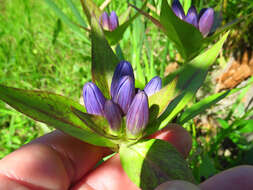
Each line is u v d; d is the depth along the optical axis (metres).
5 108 0.21
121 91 0.11
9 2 0.35
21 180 0.10
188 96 0.11
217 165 0.18
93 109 0.11
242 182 0.12
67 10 0.31
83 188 0.12
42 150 0.11
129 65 0.11
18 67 0.25
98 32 0.12
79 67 0.26
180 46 0.16
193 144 0.19
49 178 0.10
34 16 0.34
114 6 0.24
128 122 0.10
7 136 0.21
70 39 0.30
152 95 0.11
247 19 0.22
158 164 0.10
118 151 0.11
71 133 0.10
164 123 0.11
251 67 0.23
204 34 0.16
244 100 0.22
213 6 0.24
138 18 0.21
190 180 0.10
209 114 0.22
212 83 0.24
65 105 0.10
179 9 0.16
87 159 0.12
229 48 0.24
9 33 0.29
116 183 0.12
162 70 0.20
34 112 0.10
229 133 0.18
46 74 0.25
